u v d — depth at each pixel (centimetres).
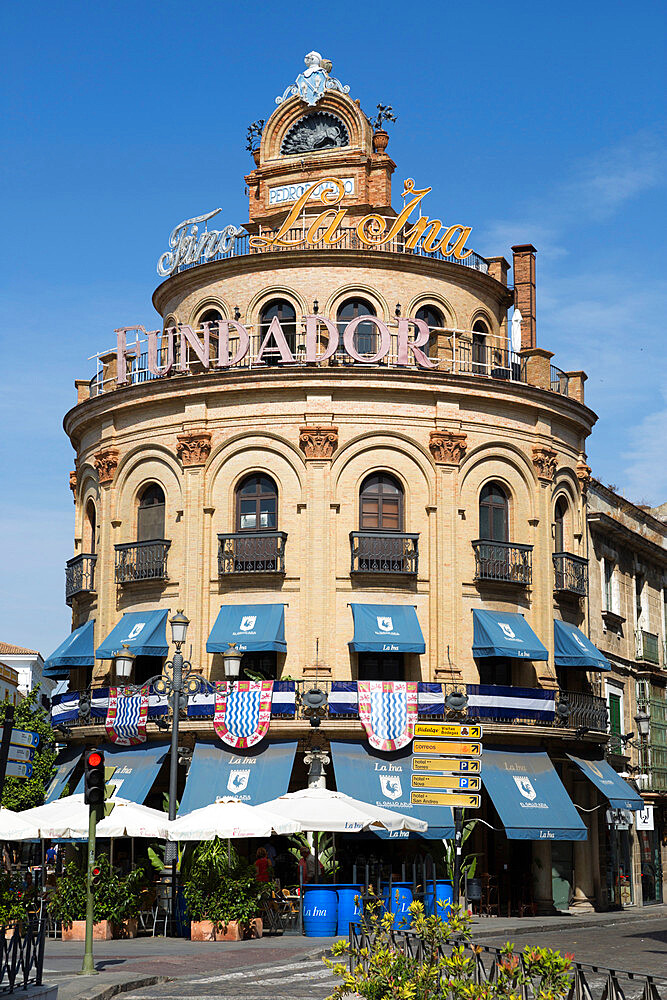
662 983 2064
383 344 4059
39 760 6016
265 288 4325
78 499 4662
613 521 4706
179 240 4566
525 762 3991
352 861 3862
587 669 4456
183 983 2255
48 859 5078
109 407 4356
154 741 4031
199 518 4066
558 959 1398
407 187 4409
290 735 3841
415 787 2216
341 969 1558
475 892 3080
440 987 1415
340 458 4025
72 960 2544
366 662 3972
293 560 3972
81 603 4516
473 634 4022
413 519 4034
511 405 4231
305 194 4369
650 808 4891
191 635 4000
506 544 4106
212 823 3033
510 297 4766
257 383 4062
